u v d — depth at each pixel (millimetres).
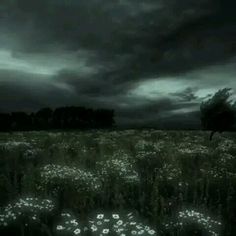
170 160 14719
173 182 10828
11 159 14461
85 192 9508
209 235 7227
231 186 10562
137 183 10711
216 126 20422
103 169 12500
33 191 9445
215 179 11359
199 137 26906
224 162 14688
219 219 7777
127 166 13031
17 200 8797
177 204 8859
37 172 11617
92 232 6973
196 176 11438
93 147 20062
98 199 9180
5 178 10141
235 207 8773
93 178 10891
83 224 7336
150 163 14359
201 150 17922
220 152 18125
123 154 16062
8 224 7273
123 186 10312
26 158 14992
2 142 21047
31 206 8055
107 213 8094
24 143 19328
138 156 15914
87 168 12922
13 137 26453
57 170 11531
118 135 29594
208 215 8227
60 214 8023
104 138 25297
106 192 9555
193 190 9930
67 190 9594
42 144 20781
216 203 9070
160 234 7121
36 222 7355
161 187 10383
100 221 7102
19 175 11344
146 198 9211
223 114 20250
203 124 20984
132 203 8766
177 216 7852
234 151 18750
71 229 7078
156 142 22844
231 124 20312
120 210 7980
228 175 12133
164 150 18500
